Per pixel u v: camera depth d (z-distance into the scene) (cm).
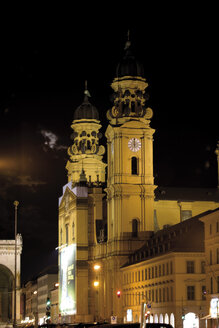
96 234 19975
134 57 18900
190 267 13038
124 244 17675
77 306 19762
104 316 18812
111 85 18925
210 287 12100
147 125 18362
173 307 13025
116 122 18412
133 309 16275
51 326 9106
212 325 11656
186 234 13350
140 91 18575
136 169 18138
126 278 17100
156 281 14400
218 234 11800
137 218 17888
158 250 14762
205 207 19712
